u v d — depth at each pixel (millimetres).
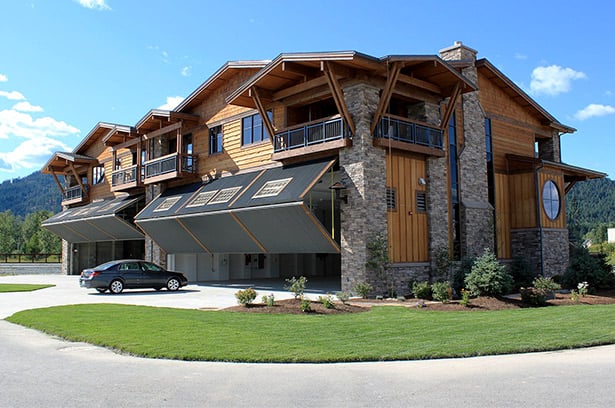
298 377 8211
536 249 28000
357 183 21000
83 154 44156
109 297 21953
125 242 41312
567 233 30078
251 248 25234
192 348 10250
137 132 34219
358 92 21250
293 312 15672
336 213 29891
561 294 20203
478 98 28078
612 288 21578
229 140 28562
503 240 28484
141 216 30156
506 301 17750
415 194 23203
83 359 9695
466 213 25766
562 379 7719
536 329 11984
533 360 9133
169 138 33500
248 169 27047
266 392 7359
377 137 21219
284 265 37594
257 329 12438
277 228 22719
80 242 43750
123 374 8500
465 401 6727
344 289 21234
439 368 8664
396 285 21656
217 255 33625
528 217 28469
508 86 29766
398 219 22234
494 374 8117
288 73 22141
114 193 39406
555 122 33156
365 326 12844
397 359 9430
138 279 24328
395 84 22031
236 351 9953
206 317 14547
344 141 21078
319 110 24609
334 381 7914
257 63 26969
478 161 27375
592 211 151375
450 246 24953
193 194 28594
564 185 31516
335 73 20672
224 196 25500
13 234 108625
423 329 12328
